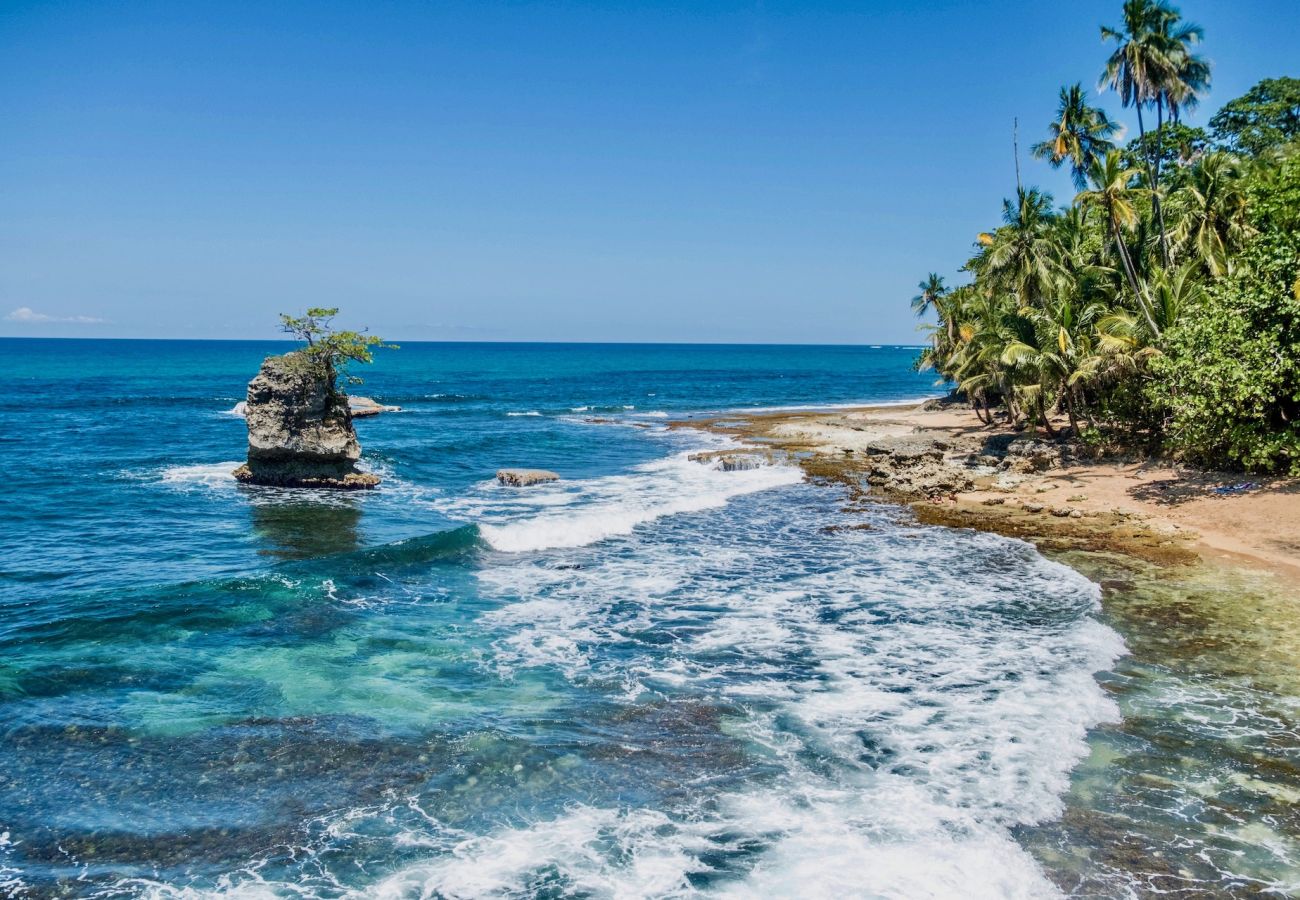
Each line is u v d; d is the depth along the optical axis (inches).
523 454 1526.8
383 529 881.5
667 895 278.7
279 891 282.4
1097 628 544.7
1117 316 1198.3
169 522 893.8
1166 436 1090.7
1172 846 303.3
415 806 336.5
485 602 613.0
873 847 304.8
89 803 334.0
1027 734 394.3
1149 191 1288.1
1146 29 1133.7
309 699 435.5
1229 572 672.4
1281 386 864.9
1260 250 928.3
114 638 511.2
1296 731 393.7
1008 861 294.7
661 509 964.6
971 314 2068.2
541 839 313.3
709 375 5054.1
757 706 432.1
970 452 1374.3
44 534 815.7
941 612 589.0
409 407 2632.9
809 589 649.6
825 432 1840.6
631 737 396.8
